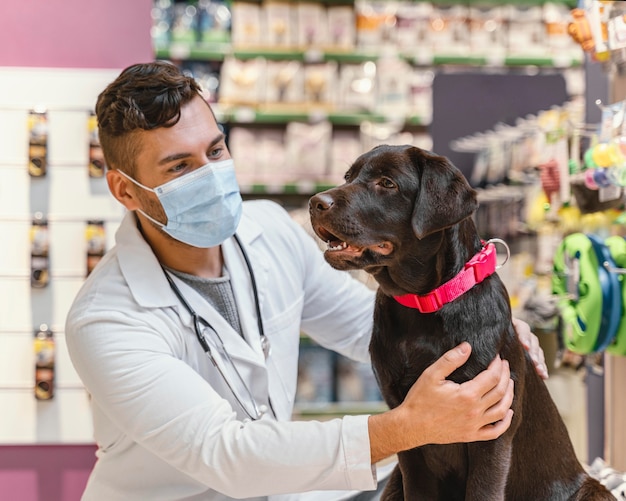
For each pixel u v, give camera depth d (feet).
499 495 5.45
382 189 5.55
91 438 10.84
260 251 7.20
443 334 5.42
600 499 5.94
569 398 10.68
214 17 16.88
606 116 7.66
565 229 10.05
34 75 10.82
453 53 17.22
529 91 14.33
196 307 6.46
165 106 6.19
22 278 10.78
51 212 10.84
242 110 16.67
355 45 17.28
